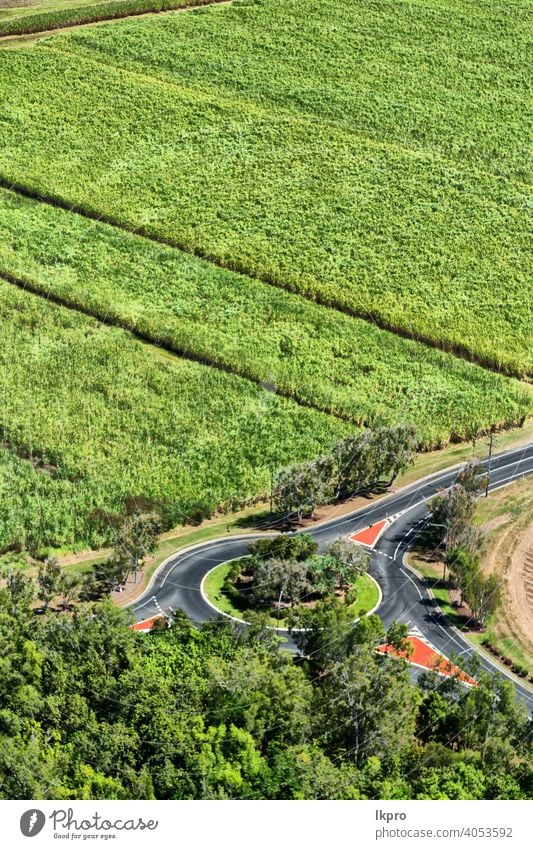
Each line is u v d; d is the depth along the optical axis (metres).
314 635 70.75
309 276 130.00
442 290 130.62
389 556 86.44
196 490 92.75
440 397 110.75
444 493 94.25
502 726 64.44
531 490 96.81
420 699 66.12
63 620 71.19
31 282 122.88
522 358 119.62
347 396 109.25
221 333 118.12
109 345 113.56
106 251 131.00
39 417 100.81
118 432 99.56
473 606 78.38
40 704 63.31
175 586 81.38
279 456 98.06
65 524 87.75
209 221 139.00
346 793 56.50
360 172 151.25
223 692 64.00
